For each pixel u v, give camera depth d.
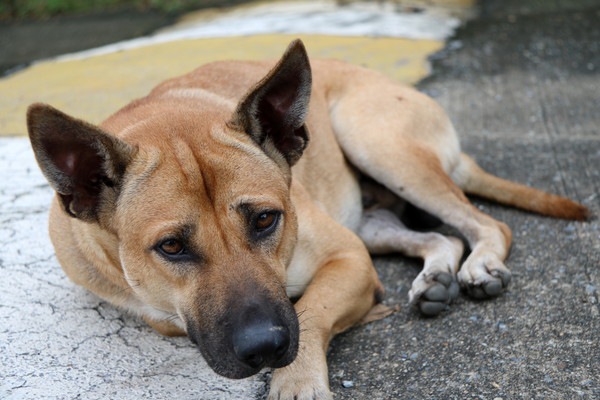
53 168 1.01
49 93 1.92
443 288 1.15
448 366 1.08
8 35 2.95
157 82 1.94
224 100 1.21
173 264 1.01
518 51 2.13
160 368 1.09
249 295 0.98
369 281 1.16
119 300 1.14
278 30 2.43
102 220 1.05
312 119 1.30
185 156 1.02
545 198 1.33
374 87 1.38
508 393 1.04
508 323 1.13
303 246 1.16
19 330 1.15
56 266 1.25
